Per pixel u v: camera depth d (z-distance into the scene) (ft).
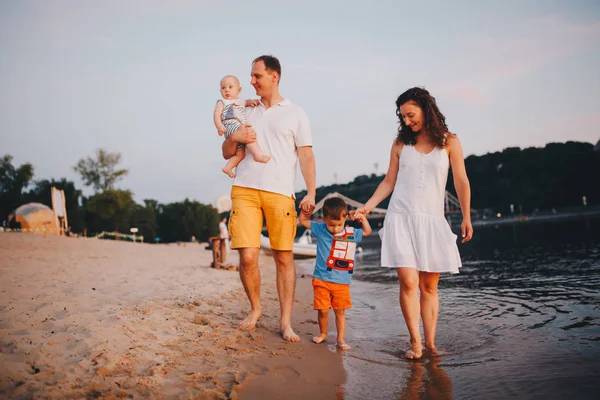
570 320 13.37
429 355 10.68
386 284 26.12
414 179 11.25
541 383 8.33
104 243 67.92
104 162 181.37
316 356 10.54
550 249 51.52
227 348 10.66
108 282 19.77
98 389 7.50
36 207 91.09
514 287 21.25
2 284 17.35
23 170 182.70
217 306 15.69
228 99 13.37
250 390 8.25
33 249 39.27
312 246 57.26
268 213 12.44
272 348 11.10
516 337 11.86
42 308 12.57
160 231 243.60
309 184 12.48
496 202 361.51
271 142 12.41
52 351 8.91
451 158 11.35
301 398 7.97
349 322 15.17
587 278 22.82
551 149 363.15
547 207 328.29
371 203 12.21
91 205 175.52
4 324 10.71
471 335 12.45
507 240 89.35
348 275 11.79
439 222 11.14
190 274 26.48
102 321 11.32
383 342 12.10
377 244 128.88
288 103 12.68
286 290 12.43
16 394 6.95
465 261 41.78
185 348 10.27
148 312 12.94
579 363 9.31
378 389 8.43
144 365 8.89
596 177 315.58
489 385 8.40
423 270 10.80
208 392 7.76
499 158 388.78
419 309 11.66
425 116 11.12
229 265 34.45
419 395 8.09
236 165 12.87
